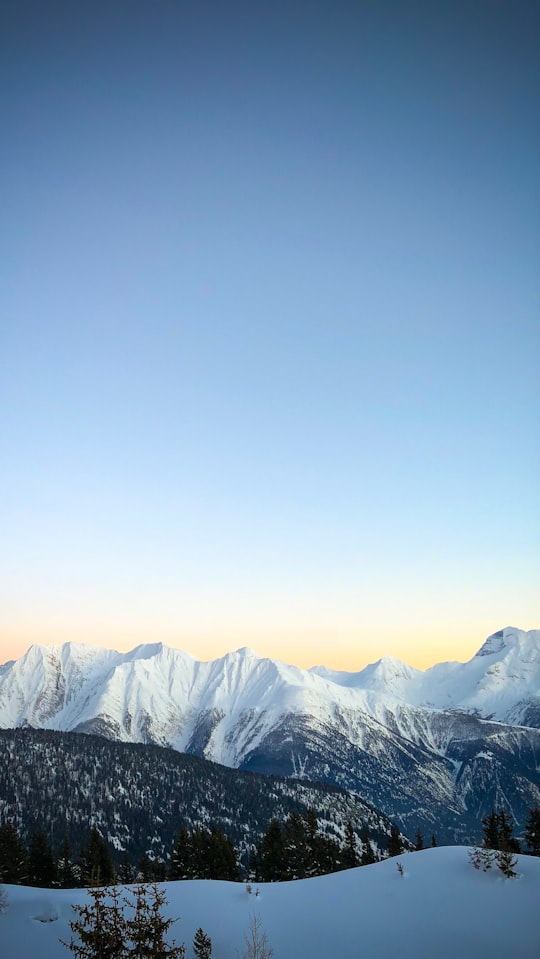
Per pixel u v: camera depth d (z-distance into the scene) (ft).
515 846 235.81
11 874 232.73
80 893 94.48
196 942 73.51
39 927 79.20
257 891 95.40
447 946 68.74
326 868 249.55
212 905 89.56
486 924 73.15
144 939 61.31
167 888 98.43
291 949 72.74
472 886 85.81
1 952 71.00
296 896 92.48
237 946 74.28
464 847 104.53
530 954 64.75
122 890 96.37
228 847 259.19
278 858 251.80
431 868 95.30
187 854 259.39
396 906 82.43
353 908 83.76
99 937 60.29
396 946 70.28
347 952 70.13
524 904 77.77
